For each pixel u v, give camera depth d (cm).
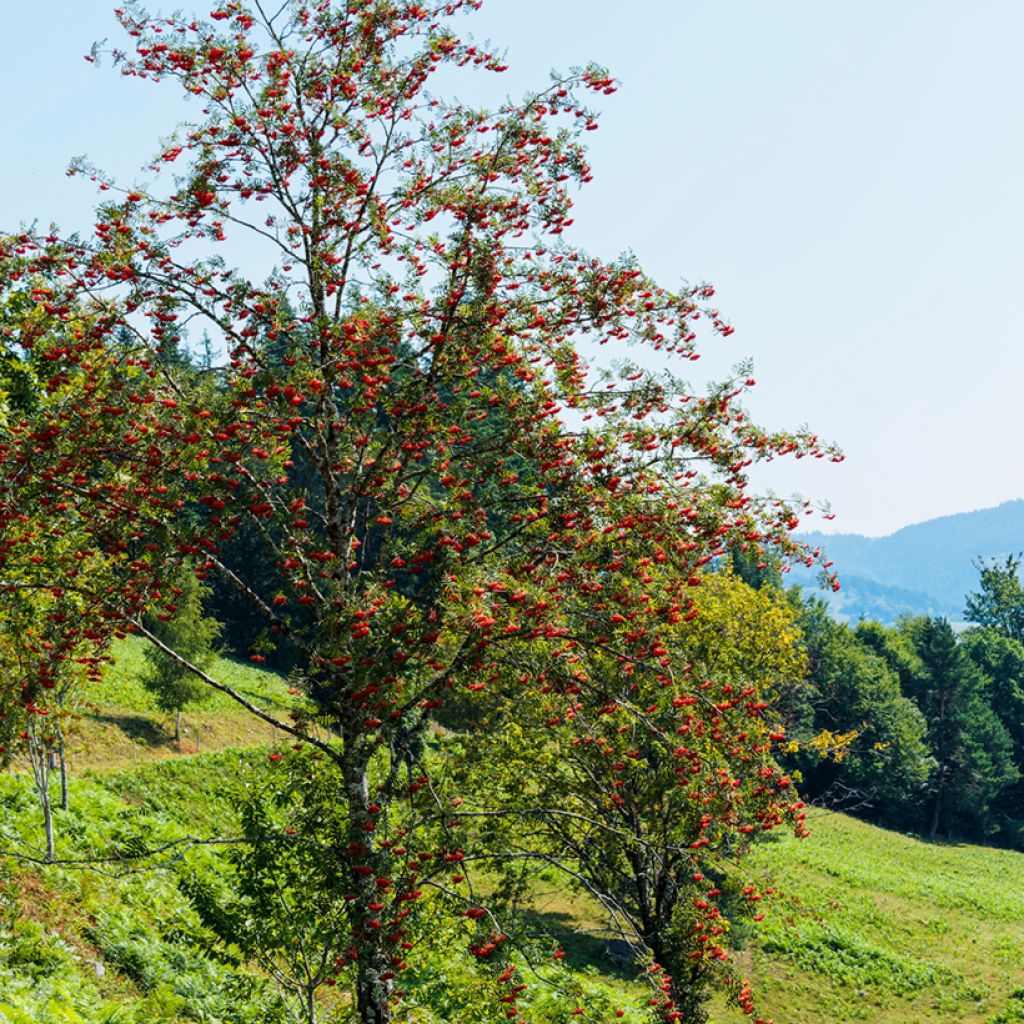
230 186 987
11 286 927
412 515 979
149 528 902
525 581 895
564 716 1320
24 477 886
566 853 1456
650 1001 1112
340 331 879
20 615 1056
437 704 902
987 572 9656
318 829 905
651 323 1029
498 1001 994
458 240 947
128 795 2316
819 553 988
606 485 905
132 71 965
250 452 939
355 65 988
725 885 1509
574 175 1015
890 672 6844
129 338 954
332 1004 1402
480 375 1001
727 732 1022
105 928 1388
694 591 1964
